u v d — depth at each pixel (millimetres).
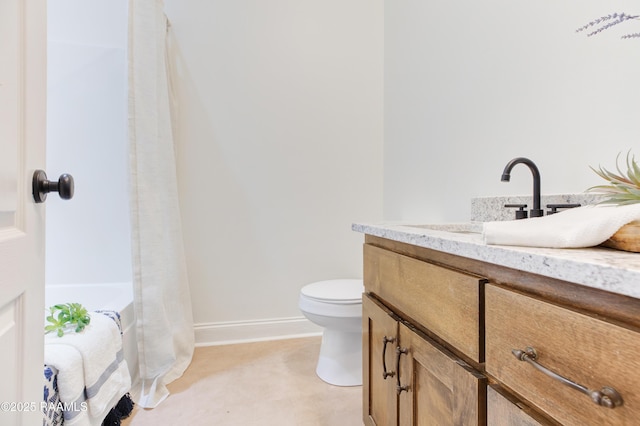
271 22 2109
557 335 424
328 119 2207
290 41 2139
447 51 1575
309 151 2182
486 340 556
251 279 2100
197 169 2023
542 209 914
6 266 507
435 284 707
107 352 1178
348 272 2242
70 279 1973
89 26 1967
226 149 2059
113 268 2010
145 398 1417
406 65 1972
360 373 1564
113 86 1997
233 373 1670
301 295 1668
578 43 950
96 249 1995
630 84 817
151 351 1501
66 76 1949
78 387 991
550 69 1039
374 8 2266
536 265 453
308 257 2182
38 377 616
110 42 1991
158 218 1595
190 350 1834
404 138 1999
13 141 534
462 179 1473
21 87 560
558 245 506
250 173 2096
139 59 1538
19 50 553
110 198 2002
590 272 381
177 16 1975
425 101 1768
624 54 831
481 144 1350
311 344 2021
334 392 1500
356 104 2250
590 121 917
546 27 1054
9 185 519
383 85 2281
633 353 343
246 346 1991
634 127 809
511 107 1194
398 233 861
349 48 2232
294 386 1551
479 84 1361
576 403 398
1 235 498
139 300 1506
